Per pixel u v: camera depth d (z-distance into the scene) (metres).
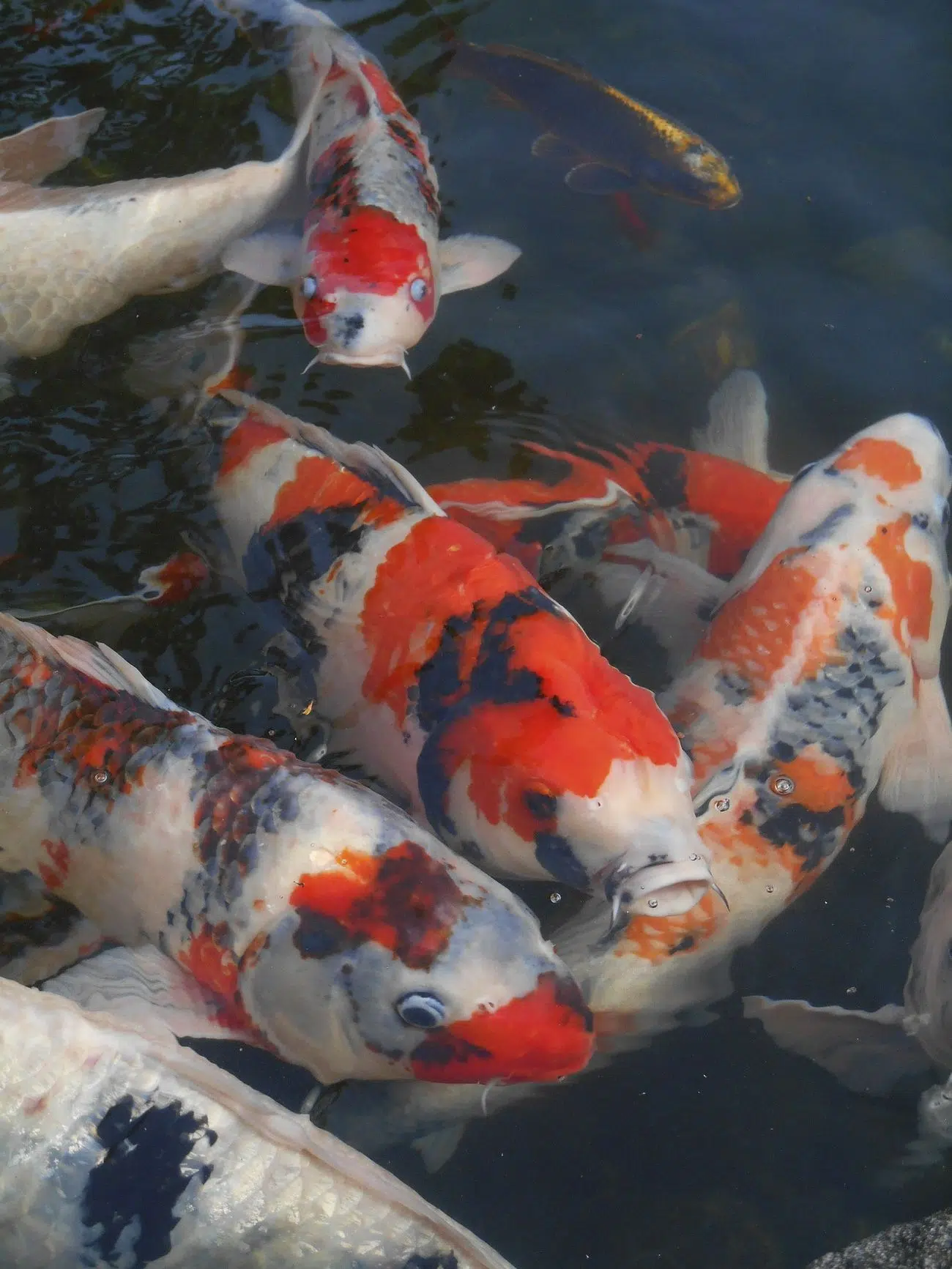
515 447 1.89
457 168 2.04
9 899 1.66
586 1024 1.58
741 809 1.70
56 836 1.63
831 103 2.10
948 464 1.82
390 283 1.86
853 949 1.70
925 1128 1.65
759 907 1.69
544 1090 1.65
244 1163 1.51
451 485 1.84
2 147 1.97
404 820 1.61
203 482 1.79
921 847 1.73
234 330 1.92
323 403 1.89
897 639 1.75
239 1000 1.60
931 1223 1.61
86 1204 1.51
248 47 2.08
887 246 2.01
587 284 1.98
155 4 2.10
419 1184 1.62
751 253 2.01
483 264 1.96
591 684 1.62
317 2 2.12
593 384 1.93
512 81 2.07
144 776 1.62
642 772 1.60
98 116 2.00
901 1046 1.67
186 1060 1.54
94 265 1.89
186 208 1.91
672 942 1.67
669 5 2.15
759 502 1.84
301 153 1.98
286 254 1.93
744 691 1.73
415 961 1.57
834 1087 1.66
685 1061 1.66
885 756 1.75
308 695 1.72
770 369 1.95
